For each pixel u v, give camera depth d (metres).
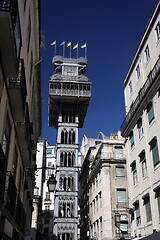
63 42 55.91
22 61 11.86
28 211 26.47
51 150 83.44
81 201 59.22
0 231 11.63
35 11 17.27
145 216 19.70
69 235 42.75
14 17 8.94
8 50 9.34
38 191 51.41
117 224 34.09
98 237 37.94
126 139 25.62
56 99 51.56
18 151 16.14
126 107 26.86
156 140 18.72
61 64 54.44
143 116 21.45
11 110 12.75
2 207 11.22
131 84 26.17
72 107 52.81
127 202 35.94
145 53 23.03
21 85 11.66
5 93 11.15
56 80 51.94
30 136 18.52
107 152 38.91
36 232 46.06
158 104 18.75
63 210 44.66
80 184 62.94
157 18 20.69
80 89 51.44
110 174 37.34
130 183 23.53
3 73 10.26
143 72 22.88
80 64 55.19
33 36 19.06
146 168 20.38
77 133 50.28
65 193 45.22
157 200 17.86
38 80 24.11
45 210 68.31
